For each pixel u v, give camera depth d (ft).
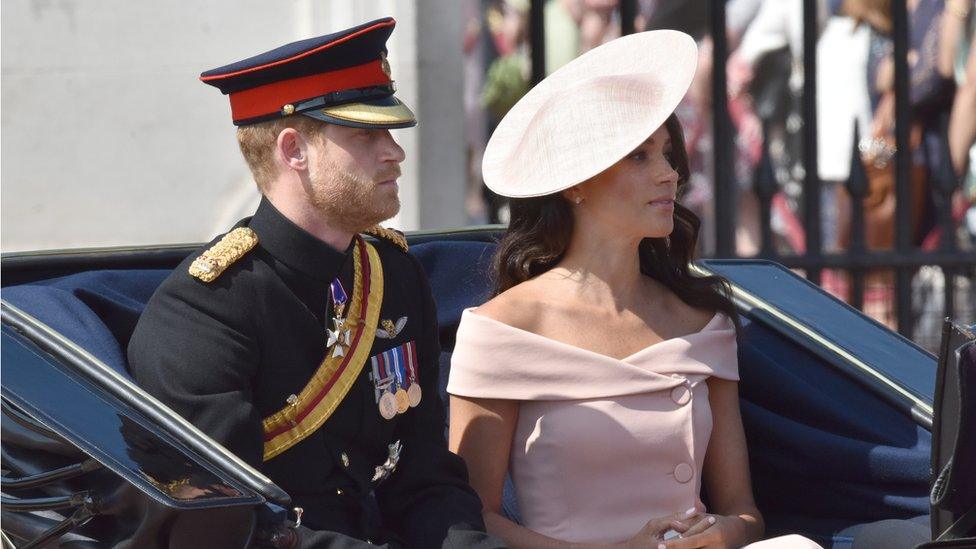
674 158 40.06
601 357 38.37
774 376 42.47
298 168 34.73
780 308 44.52
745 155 90.63
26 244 58.59
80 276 39.14
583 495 38.42
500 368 38.34
